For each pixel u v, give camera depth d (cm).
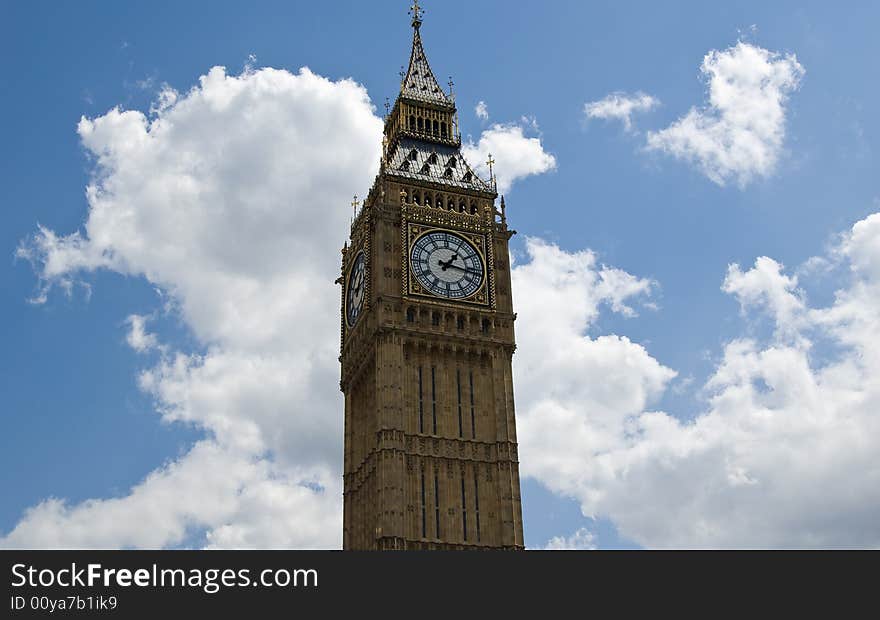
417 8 13112
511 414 10456
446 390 10438
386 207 11038
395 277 10750
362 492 10525
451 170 11731
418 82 12506
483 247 11150
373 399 10475
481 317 10838
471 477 10125
